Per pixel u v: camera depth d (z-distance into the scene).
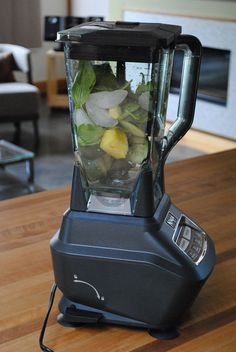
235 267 0.93
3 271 0.90
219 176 1.33
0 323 0.77
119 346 0.73
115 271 0.75
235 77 4.43
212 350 0.72
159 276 0.73
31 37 6.30
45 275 0.89
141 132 0.72
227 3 4.38
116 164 0.74
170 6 4.93
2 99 4.58
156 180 0.78
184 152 4.55
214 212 1.13
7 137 4.81
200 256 0.77
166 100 0.76
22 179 3.77
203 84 4.79
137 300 0.75
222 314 0.80
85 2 6.57
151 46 0.68
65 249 0.76
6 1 5.96
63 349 0.72
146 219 0.75
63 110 5.79
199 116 4.82
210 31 4.57
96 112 0.72
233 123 4.54
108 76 0.71
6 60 4.98
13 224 1.07
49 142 4.69
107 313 0.77
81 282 0.77
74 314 0.77
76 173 0.76
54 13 6.66
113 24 0.75
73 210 0.78
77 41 0.69
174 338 0.74
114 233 0.75
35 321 0.78
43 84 6.70
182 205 1.16
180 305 0.74
